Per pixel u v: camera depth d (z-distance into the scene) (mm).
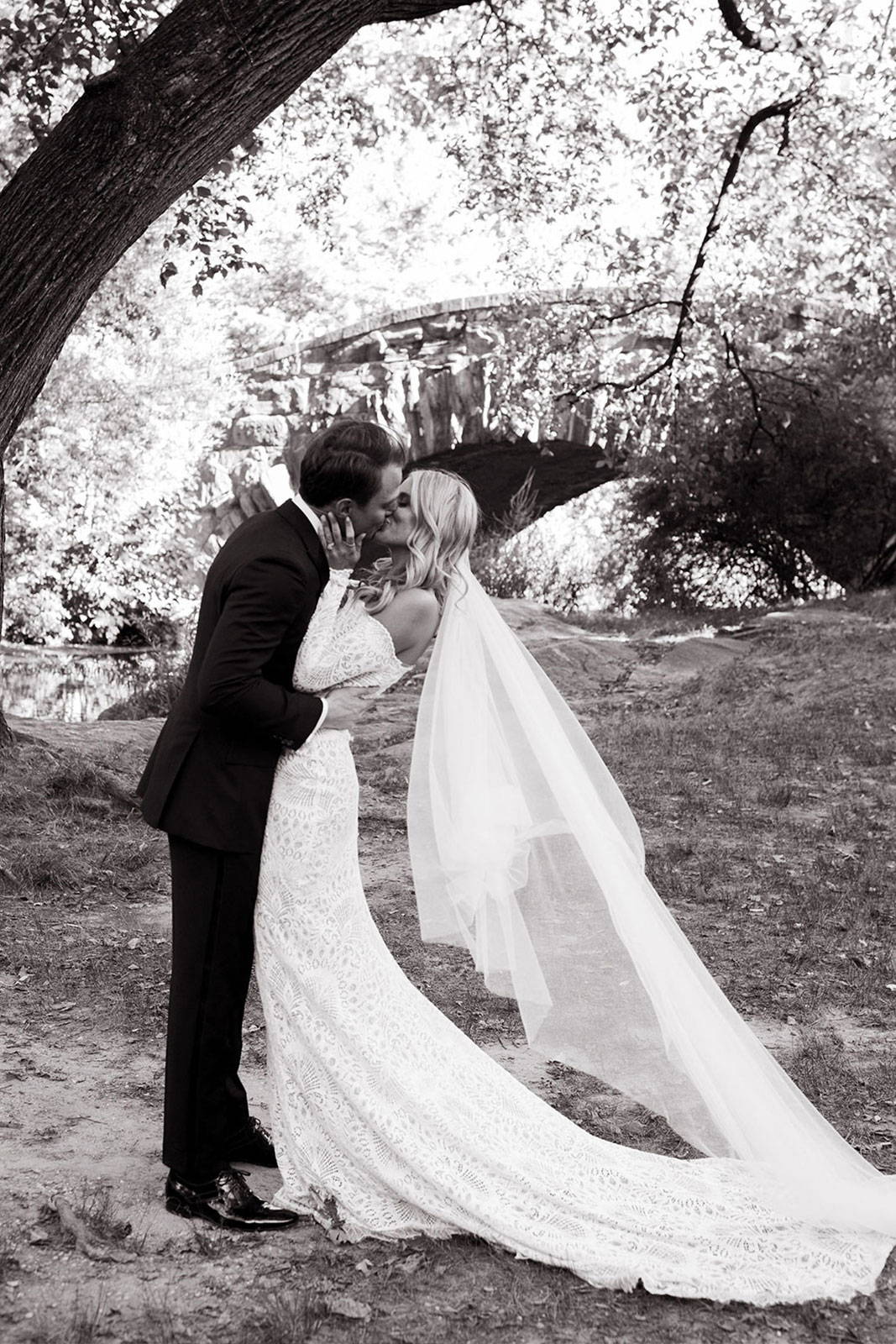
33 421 23125
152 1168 3514
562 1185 3186
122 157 6492
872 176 17656
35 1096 4039
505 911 3299
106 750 9898
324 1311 2754
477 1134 3213
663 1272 2971
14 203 6609
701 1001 3295
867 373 22672
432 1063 3285
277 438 25906
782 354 23109
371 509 3117
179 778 3121
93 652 24000
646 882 3412
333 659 3150
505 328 21078
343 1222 3131
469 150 17641
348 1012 3197
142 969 5426
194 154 6645
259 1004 5031
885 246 18078
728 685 13594
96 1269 2928
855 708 12062
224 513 26172
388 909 6605
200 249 13172
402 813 8820
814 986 5379
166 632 26328
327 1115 3186
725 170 18359
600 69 17250
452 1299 2873
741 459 23625
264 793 3133
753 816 8609
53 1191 3320
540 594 25109
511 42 16844
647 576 26750
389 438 3109
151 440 24172
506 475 29609
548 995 3316
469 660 3342
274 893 3195
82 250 6602
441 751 3336
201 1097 3152
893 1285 3049
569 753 3434
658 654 16516
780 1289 2953
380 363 25797
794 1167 3158
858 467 23281
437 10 7891
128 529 25625
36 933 5887
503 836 3266
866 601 19266
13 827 7430
